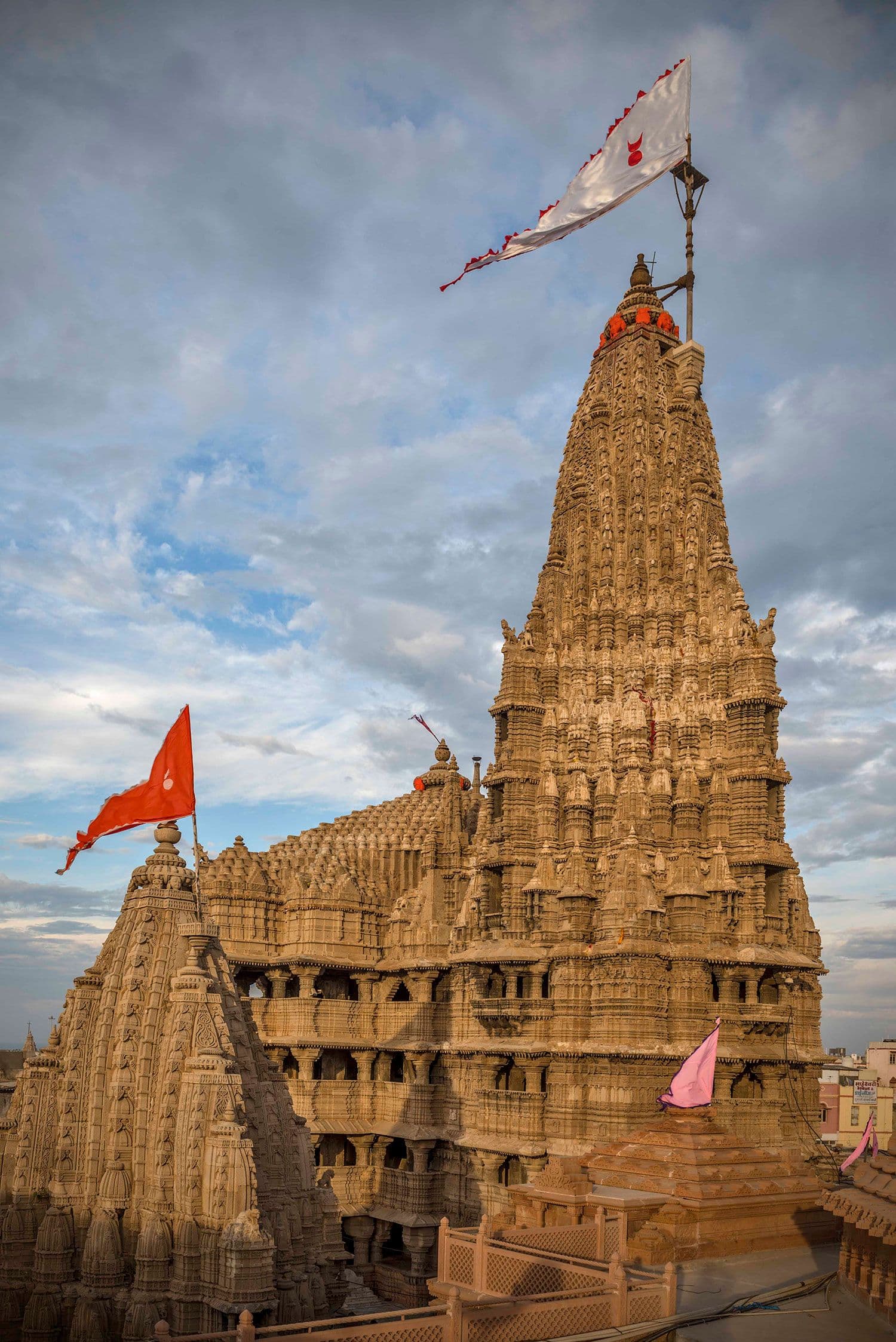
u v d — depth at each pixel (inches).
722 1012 2635.3
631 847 2701.8
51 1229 1556.3
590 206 3366.1
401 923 3280.0
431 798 3570.4
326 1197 1932.8
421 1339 1178.0
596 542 3376.0
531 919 2891.2
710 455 3472.0
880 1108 4542.3
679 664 3100.4
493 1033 2837.1
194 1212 1507.1
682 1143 1774.1
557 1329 1240.2
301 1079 3102.9
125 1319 1481.3
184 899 1775.3
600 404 3540.8
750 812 2819.9
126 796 1868.8
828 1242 1756.9
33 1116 1644.9
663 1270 1480.1
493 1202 2694.4
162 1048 1642.5
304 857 3427.7
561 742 3097.9
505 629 3189.0
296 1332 1175.6
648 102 3361.2
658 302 3700.8
